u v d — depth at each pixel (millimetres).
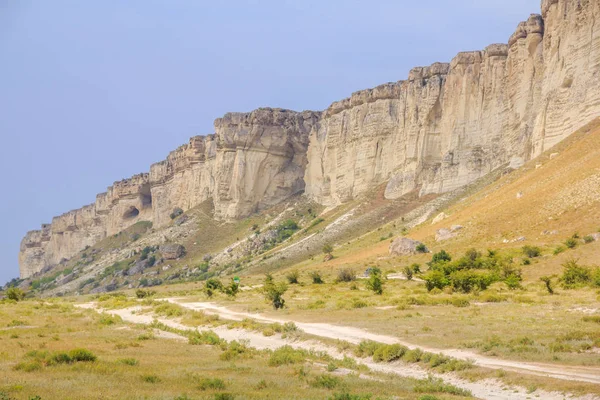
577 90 99188
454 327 32406
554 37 106375
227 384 19922
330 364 23484
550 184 88562
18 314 52812
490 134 125688
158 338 33969
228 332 37656
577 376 20172
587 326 30266
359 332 33281
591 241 67750
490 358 24203
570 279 53656
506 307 40875
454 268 66938
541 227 78188
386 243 108312
